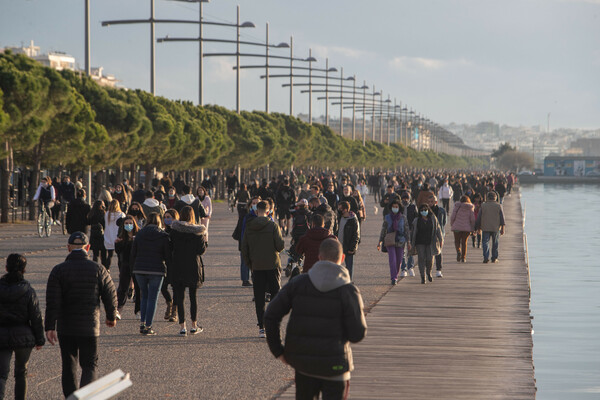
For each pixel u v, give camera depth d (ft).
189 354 88.99
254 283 98.99
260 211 98.94
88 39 364.79
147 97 411.75
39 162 307.58
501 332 107.96
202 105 527.40
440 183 502.79
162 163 443.32
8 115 252.62
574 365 114.11
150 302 99.35
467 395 75.15
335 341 49.29
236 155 546.26
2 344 64.23
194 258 99.81
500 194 375.66
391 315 121.19
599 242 335.47
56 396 71.36
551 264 258.57
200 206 172.04
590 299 183.83
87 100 349.20
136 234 109.29
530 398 73.97
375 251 217.36
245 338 98.22
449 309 126.93
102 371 80.28
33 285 140.87
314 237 104.17
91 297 68.08
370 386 78.33
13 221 302.66
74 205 155.12
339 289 49.52
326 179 384.68
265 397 71.20
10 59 287.69
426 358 91.45
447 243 253.03
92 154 314.96
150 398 70.59
